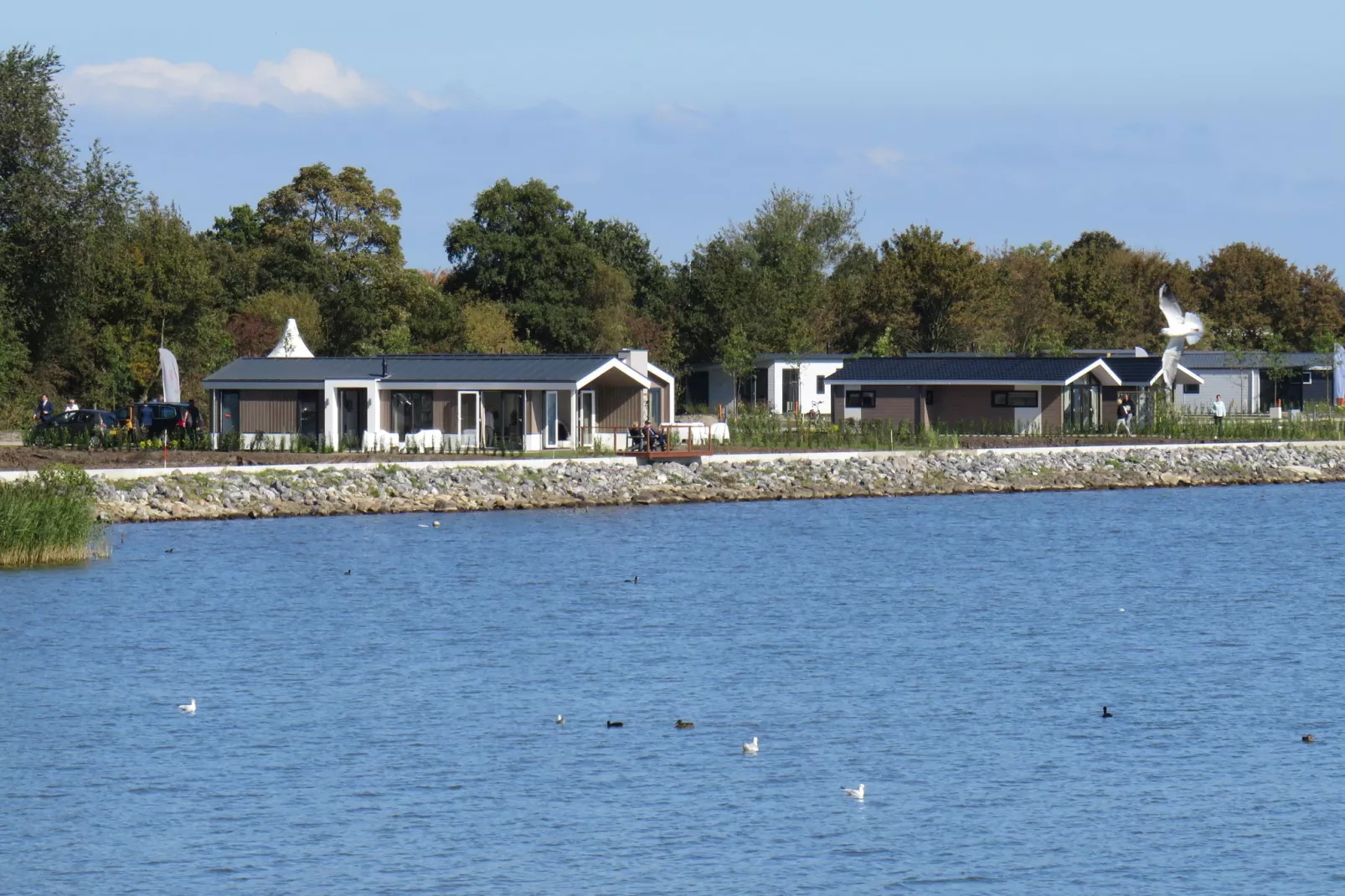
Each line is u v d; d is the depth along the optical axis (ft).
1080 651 433.07
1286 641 449.89
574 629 465.06
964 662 416.87
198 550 615.16
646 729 342.85
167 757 320.09
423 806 290.35
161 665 409.08
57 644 435.53
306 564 585.63
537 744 330.75
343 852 266.98
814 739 335.26
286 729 341.82
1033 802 292.61
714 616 489.26
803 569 596.29
